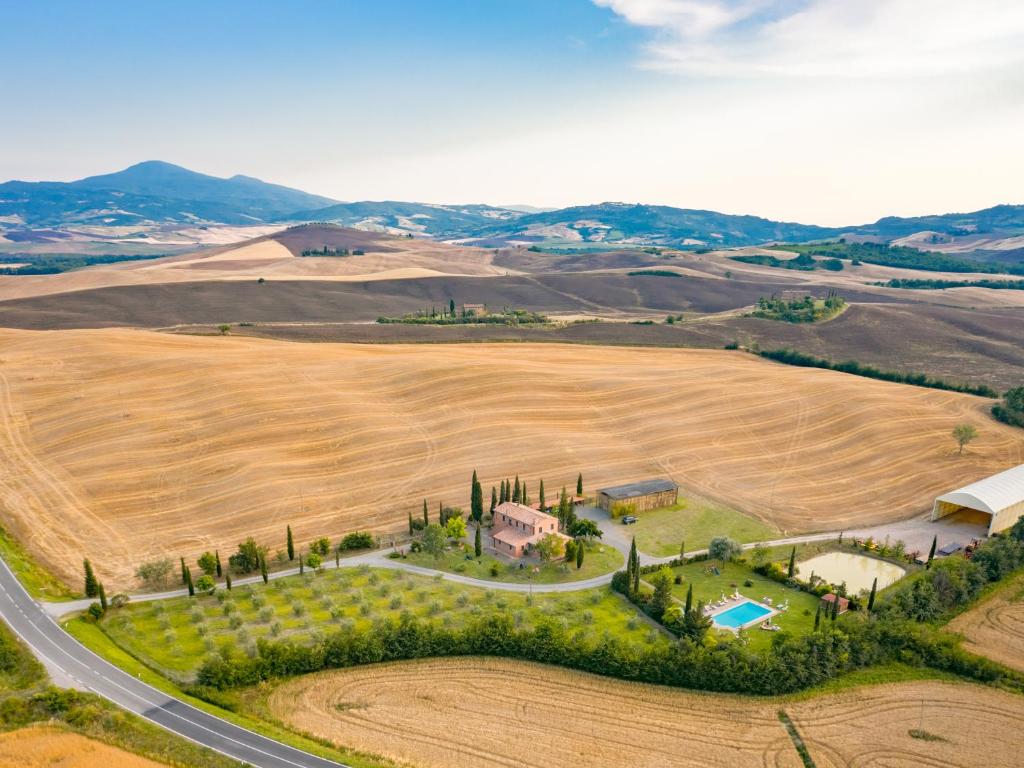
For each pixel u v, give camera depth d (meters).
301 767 57.53
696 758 61.38
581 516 113.31
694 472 128.62
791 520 114.12
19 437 122.81
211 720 63.19
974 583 90.44
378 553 101.06
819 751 62.56
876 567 99.81
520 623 81.88
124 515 104.62
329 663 73.31
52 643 73.81
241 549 93.94
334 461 122.69
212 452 121.06
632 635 80.56
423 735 63.34
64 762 54.66
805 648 74.19
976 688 72.06
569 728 65.00
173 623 81.44
